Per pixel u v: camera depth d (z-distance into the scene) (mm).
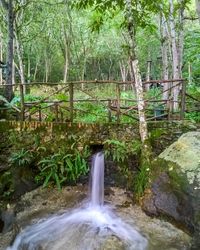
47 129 7176
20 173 6984
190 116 7930
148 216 5984
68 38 23297
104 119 7961
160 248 5027
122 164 7016
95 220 6051
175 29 10273
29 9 16141
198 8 6875
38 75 31797
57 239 5441
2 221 6379
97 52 30391
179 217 5395
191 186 5188
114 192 6938
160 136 6891
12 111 8039
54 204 6652
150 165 6215
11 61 9305
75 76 27516
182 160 5594
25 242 5559
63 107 7770
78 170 7059
